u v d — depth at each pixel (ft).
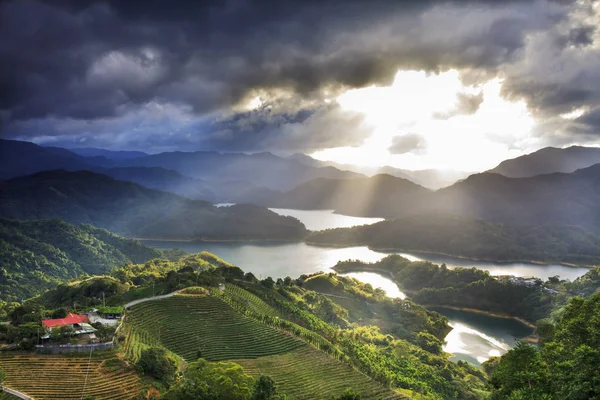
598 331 272.10
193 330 531.09
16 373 352.08
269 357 510.99
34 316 456.45
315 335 602.44
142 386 355.77
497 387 302.25
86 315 495.82
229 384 263.70
